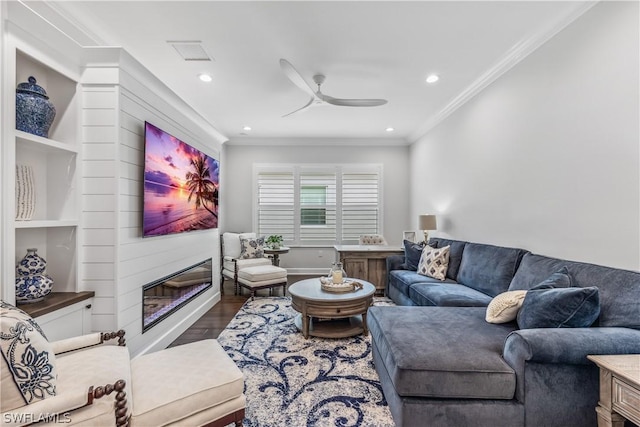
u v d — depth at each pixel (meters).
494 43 2.60
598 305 1.61
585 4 2.06
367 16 2.23
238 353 2.63
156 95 2.75
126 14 2.16
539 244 2.56
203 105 4.07
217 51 2.69
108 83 2.20
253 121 4.82
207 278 3.97
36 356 1.12
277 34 2.45
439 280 3.52
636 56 1.77
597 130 2.02
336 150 6.14
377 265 4.62
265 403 1.92
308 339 2.91
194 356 1.65
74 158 2.17
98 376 1.34
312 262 6.17
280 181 6.12
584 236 2.12
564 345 1.42
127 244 2.33
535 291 1.84
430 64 2.96
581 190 2.14
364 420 1.76
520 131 2.78
